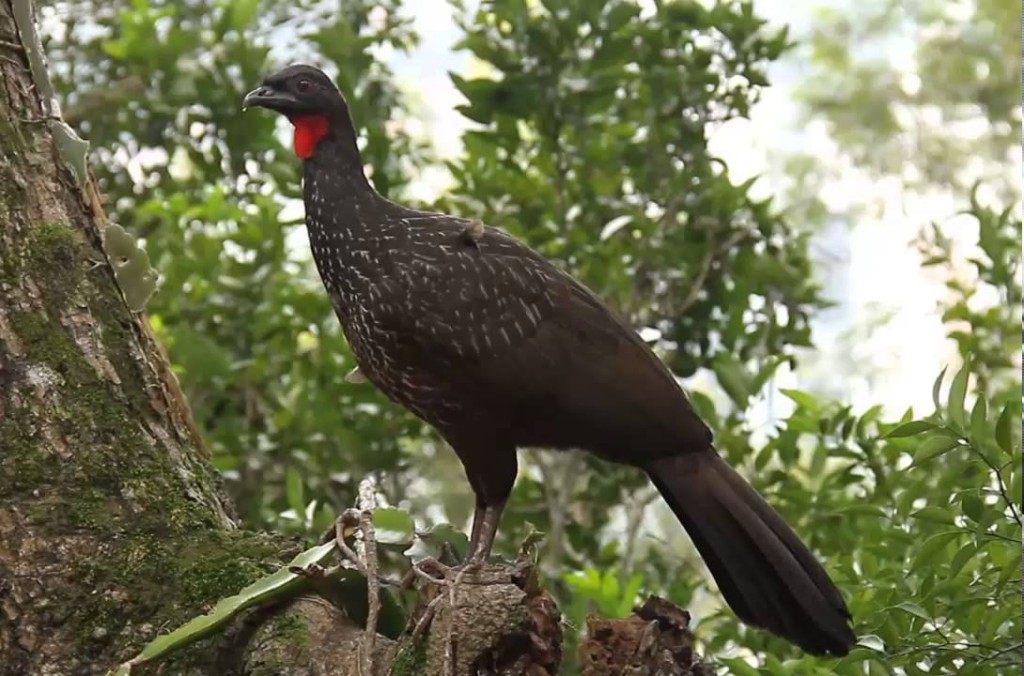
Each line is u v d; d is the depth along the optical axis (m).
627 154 10.45
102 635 5.71
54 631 5.72
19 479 5.95
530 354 7.10
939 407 6.46
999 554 6.63
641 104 10.62
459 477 12.12
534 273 7.23
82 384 6.26
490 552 7.26
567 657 7.79
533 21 10.17
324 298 10.52
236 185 11.46
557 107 10.25
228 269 10.76
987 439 6.83
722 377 9.55
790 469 9.62
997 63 22.05
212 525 6.18
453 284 7.07
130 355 6.52
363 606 5.77
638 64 10.42
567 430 7.30
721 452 9.66
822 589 6.84
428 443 11.70
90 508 5.98
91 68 12.27
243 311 10.48
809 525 8.83
